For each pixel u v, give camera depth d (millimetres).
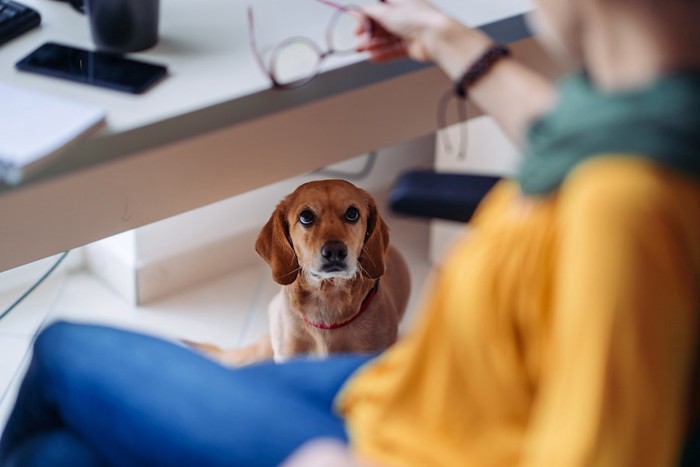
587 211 579
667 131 577
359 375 845
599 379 572
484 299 660
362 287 1335
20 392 912
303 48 1186
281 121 1142
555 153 618
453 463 711
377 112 1236
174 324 1946
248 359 1715
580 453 577
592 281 571
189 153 1088
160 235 1931
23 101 1023
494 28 1257
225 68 1139
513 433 698
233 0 1286
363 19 1053
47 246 1046
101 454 865
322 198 1266
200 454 803
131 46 1153
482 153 1877
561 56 690
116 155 1028
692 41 610
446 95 1277
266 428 811
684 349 591
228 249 2049
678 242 578
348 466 664
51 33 1196
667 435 588
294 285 1336
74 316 1947
